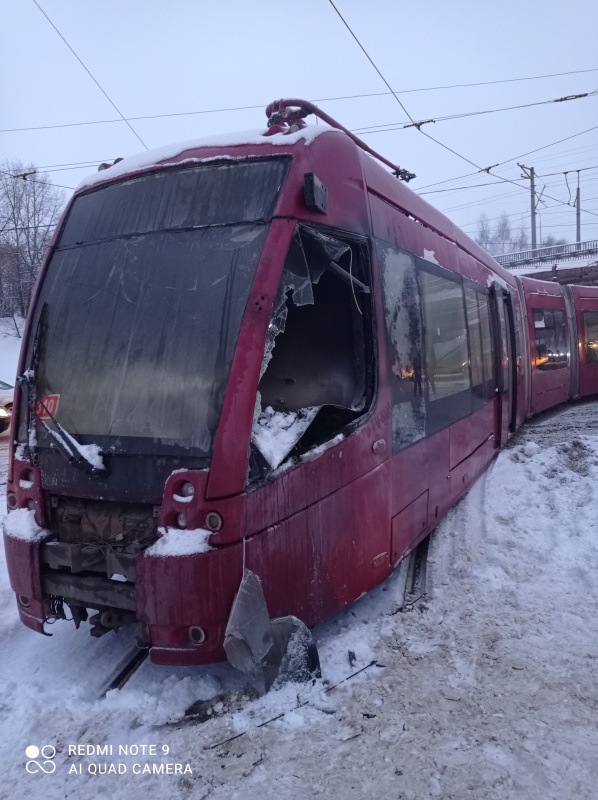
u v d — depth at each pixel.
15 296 51.59
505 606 4.68
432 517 5.59
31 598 3.85
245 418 3.42
